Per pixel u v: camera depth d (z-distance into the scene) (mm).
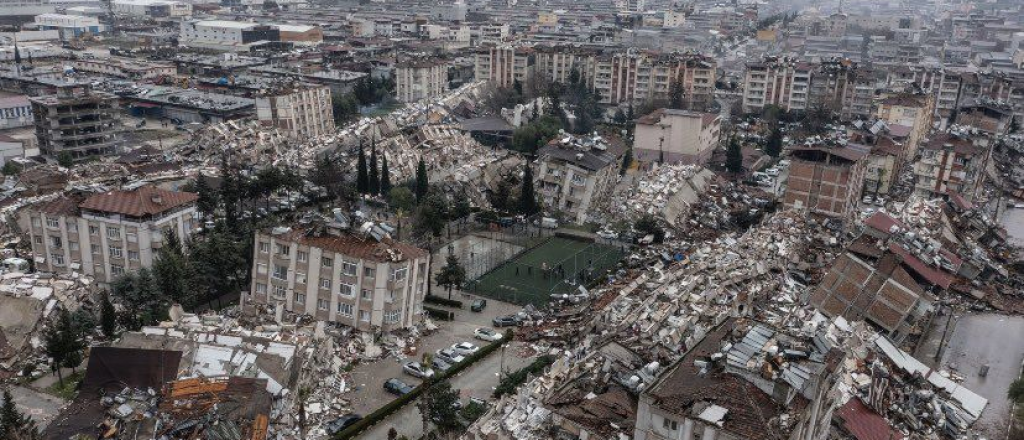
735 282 127188
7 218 149250
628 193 194125
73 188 144125
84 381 90125
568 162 182500
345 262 115750
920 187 199875
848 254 129125
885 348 110625
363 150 195875
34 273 129750
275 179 172500
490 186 197625
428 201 166625
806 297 127125
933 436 94750
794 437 66562
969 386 112312
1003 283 152000
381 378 109188
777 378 70312
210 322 112688
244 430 82375
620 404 81125
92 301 122875
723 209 187500
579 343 113312
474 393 104938
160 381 90375
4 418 82938
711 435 66562
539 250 163875
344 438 93062
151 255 130750
